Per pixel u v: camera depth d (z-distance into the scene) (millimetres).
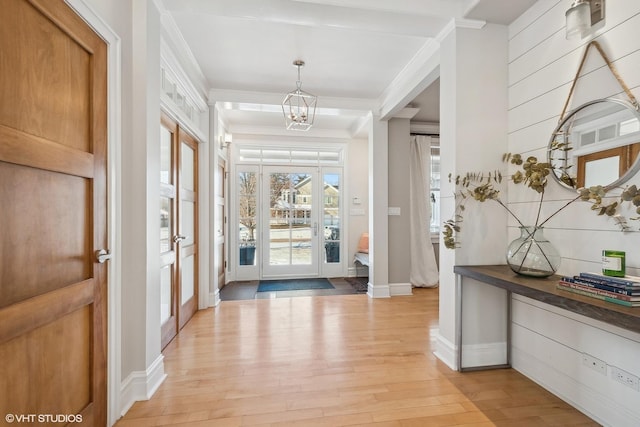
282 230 5273
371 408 1682
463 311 2156
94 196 1458
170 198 2631
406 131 4227
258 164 5195
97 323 1472
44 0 1150
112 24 1590
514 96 2182
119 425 1545
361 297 4016
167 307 2582
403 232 4199
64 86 1271
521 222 2107
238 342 2557
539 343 1949
